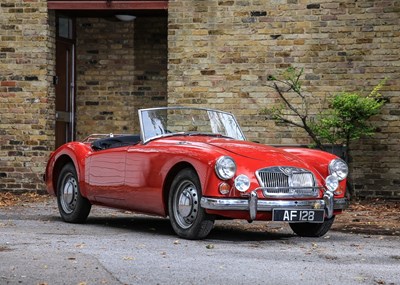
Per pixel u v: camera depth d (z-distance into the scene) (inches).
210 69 643.5
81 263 286.2
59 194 453.4
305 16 631.8
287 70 625.6
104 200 422.6
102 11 688.4
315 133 614.5
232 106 641.6
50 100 667.4
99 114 744.3
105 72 745.0
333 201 376.5
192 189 367.2
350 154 625.9
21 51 661.9
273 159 370.6
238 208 355.6
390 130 622.8
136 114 745.6
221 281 258.8
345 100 587.2
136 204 400.5
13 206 553.9
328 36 629.0
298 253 327.9
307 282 260.4
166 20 741.9
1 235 370.6
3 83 663.8
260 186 359.3
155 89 745.0
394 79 621.6
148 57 745.0
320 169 381.1
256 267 286.5
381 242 374.6
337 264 299.1
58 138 705.6
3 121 664.4
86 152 438.9
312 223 394.0
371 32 624.4
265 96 637.3
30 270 272.4
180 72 646.5
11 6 663.1
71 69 722.8
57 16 684.7
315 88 631.2
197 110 421.4
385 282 263.7
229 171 354.3
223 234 401.4
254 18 637.3
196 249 334.0
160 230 414.9
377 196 624.7
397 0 620.7
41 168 661.3
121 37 745.0
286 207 361.4
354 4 625.6
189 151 368.5
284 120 616.1
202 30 643.5
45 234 381.1
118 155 410.3
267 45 636.7
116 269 275.6
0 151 664.4
